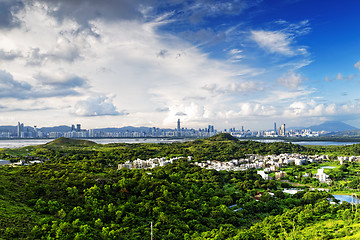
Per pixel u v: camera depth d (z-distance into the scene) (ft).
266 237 405.39
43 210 370.94
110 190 483.92
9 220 317.42
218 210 522.47
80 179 497.46
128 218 407.64
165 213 458.91
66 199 417.69
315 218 482.69
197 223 449.06
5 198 372.79
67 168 584.81
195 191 615.57
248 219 530.68
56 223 327.26
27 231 307.99
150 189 535.60
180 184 636.89
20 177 471.21
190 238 386.32
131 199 476.13
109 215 403.95
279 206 599.16
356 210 466.70
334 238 374.84
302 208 542.57
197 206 525.75
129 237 361.71
